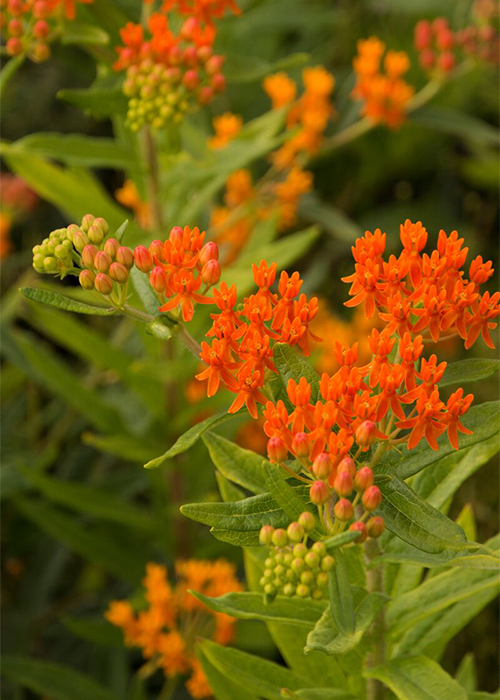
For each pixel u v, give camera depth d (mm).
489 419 556
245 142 856
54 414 1099
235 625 781
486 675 975
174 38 734
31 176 781
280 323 557
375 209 1379
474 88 1324
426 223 1327
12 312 1116
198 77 729
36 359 820
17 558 1083
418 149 1317
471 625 981
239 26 1239
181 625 767
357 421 540
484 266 551
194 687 750
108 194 1462
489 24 978
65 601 1047
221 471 601
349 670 609
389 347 546
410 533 546
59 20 730
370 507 536
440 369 542
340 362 543
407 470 559
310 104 982
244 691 642
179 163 821
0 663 797
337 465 541
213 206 1086
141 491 1095
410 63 1321
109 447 829
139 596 850
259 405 574
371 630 591
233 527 549
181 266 563
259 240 977
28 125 1422
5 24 733
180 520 905
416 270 555
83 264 573
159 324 569
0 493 869
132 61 727
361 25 1402
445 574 604
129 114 731
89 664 962
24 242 1369
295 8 1268
